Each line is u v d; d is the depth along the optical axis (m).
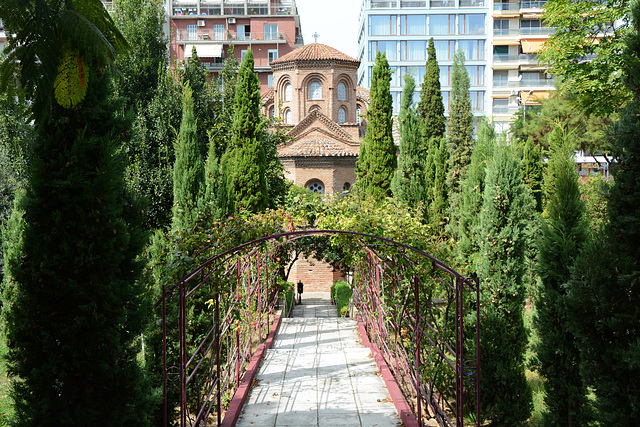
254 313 12.75
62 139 6.27
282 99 45.00
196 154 15.15
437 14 60.41
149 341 8.53
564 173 10.18
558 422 9.84
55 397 6.23
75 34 4.68
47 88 4.80
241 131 19.77
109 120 6.61
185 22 63.97
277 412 8.79
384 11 60.56
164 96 23.69
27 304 6.16
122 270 6.75
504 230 11.04
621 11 18.80
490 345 10.70
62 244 6.12
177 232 9.69
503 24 58.97
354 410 8.85
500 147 11.48
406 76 32.16
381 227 11.98
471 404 10.96
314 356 12.30
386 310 11.16
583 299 7.43
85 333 6.25
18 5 4.57
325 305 31.86
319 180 36.09
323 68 43.66
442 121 34.53
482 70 60.00
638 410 6.70
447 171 27.91
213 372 9.09
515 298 10.98
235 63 28.30
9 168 19.23
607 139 7.45
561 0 20.17
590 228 10.51
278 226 13.12
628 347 7.06
